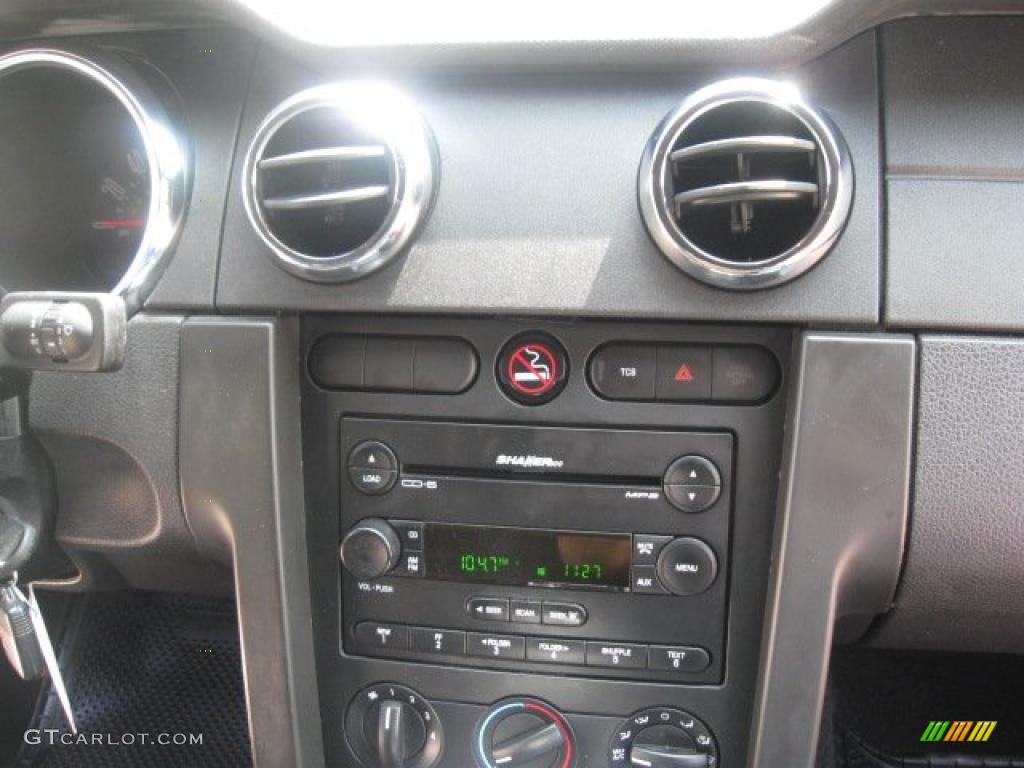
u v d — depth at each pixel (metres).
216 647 1.57
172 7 0.98
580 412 0.95
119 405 1.01
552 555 0.98
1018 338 0.87
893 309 0.87
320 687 1.06
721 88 0.86
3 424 0.99
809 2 0.84
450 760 1.05
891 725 1.42
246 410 0.98
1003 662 1.44
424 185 0.91
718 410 0.93
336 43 0.91
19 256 1.08
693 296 0.89
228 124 1.00
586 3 0.88
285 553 1.00
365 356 0.98
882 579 0.93
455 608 1.02
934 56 0.89
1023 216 0.87
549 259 0.90
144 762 1.45
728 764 1.00
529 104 0.93
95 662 1.56
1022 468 0.88
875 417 0.88
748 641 0.97
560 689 1.02
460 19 0.89
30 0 0.98
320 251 0.96
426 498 0.99
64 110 1.06
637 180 0.90
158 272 0.99
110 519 1.09
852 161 0.88
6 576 1.00
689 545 0.95
